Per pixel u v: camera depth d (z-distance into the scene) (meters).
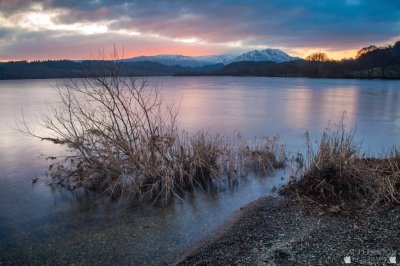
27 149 16.70
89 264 6.59
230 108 36.47
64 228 8.21
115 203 9.71
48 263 6.68
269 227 7.64
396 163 9.85
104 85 10.76
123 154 11.06
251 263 6.07
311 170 10.00
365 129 22.73
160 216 8.77
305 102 43.69
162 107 34.19
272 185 10.83
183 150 11.70
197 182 10.68
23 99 47.34
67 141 11.26
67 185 11.16
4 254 7.05
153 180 10.59
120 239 7.56
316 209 8.36
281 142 18.22
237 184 11.04
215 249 6.82
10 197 10.41
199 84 108.19
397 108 35.78
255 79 160.88
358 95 54.28
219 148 13.44
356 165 10.02
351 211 8.06
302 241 6.73
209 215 8.73
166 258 6.71
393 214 7.73
